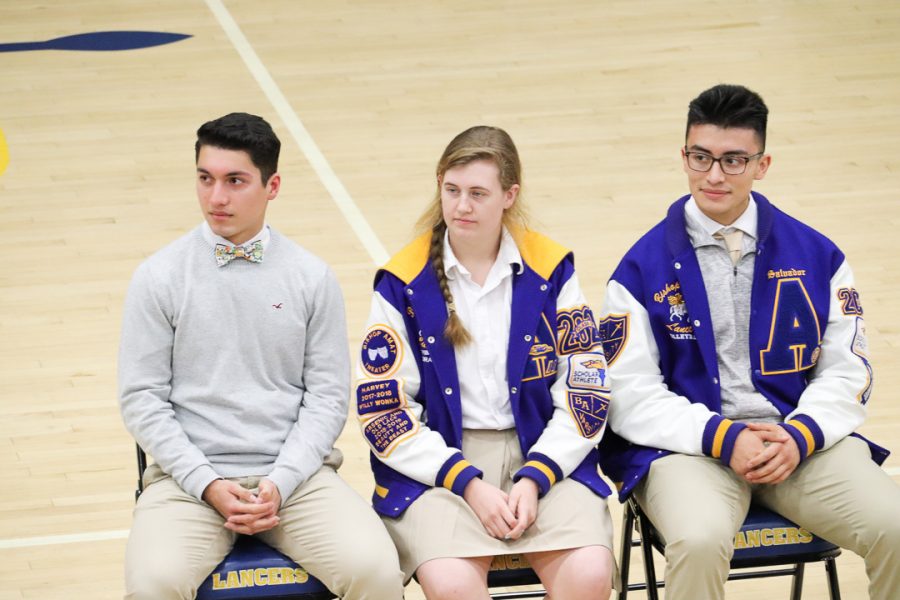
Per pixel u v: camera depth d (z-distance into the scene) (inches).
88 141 516.4
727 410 235.9
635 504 237.9
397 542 222.1
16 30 633.6
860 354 235.6
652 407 233.5
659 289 236.5
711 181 230.4
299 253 232.2
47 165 495.8
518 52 610.2
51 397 352.5
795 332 235.1
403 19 652.7
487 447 231.0
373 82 577.3
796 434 224.4
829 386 233.0
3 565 284.8
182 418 226.7
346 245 433.7
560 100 556.4
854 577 286.2
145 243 438.0
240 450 224.7
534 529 219.1
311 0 679.7
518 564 221.6
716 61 594.9
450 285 231.3
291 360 229.6
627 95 560.4
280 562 217.2
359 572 210.4
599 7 668.1
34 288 408.8
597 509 223.0
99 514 304.7
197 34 631.8
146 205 465.7
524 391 230.4
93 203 466.6
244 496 215.8
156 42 620.1
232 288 225.9
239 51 611.5
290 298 228.2
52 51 607.2
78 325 388.5
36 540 294.5
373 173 490.3
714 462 229.9
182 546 211.9
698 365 236.5
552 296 233.6
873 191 469.4
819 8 658.2
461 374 230.2
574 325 233.1
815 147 505.4
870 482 221.3
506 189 227.3
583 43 620.1
